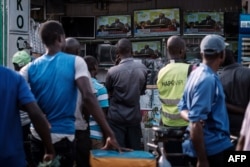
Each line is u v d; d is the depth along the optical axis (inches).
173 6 464.8
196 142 164.7
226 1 458.3
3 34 327.6
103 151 171.6
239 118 211.9
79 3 484.4
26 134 217.8
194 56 442.0
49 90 170.7
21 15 333.7
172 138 192.7
